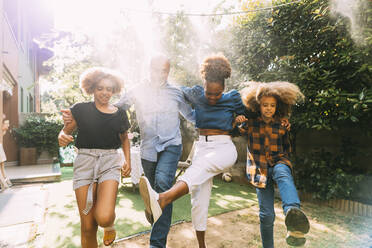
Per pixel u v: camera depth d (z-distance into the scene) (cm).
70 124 203
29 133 848
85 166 199
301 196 456
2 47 639
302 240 166
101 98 207
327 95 382
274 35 496
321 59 428
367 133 397
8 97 824
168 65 243
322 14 408
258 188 225
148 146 244
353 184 389
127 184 552
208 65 217
